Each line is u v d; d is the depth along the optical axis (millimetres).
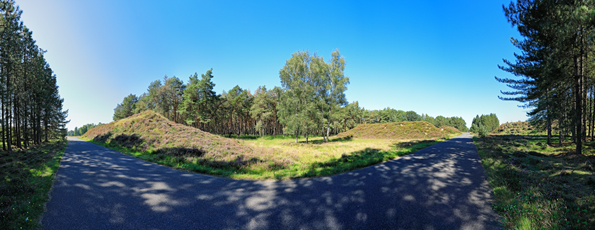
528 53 17156
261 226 4840
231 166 12781
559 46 13875
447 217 5207
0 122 21406
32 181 8055
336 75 35125
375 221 5031
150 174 10172
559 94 19031
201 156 16438
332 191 7414
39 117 35875
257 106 52500
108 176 9492
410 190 7410
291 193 7234
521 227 4520
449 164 12375
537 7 14719
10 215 4898
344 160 14398
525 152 16438
